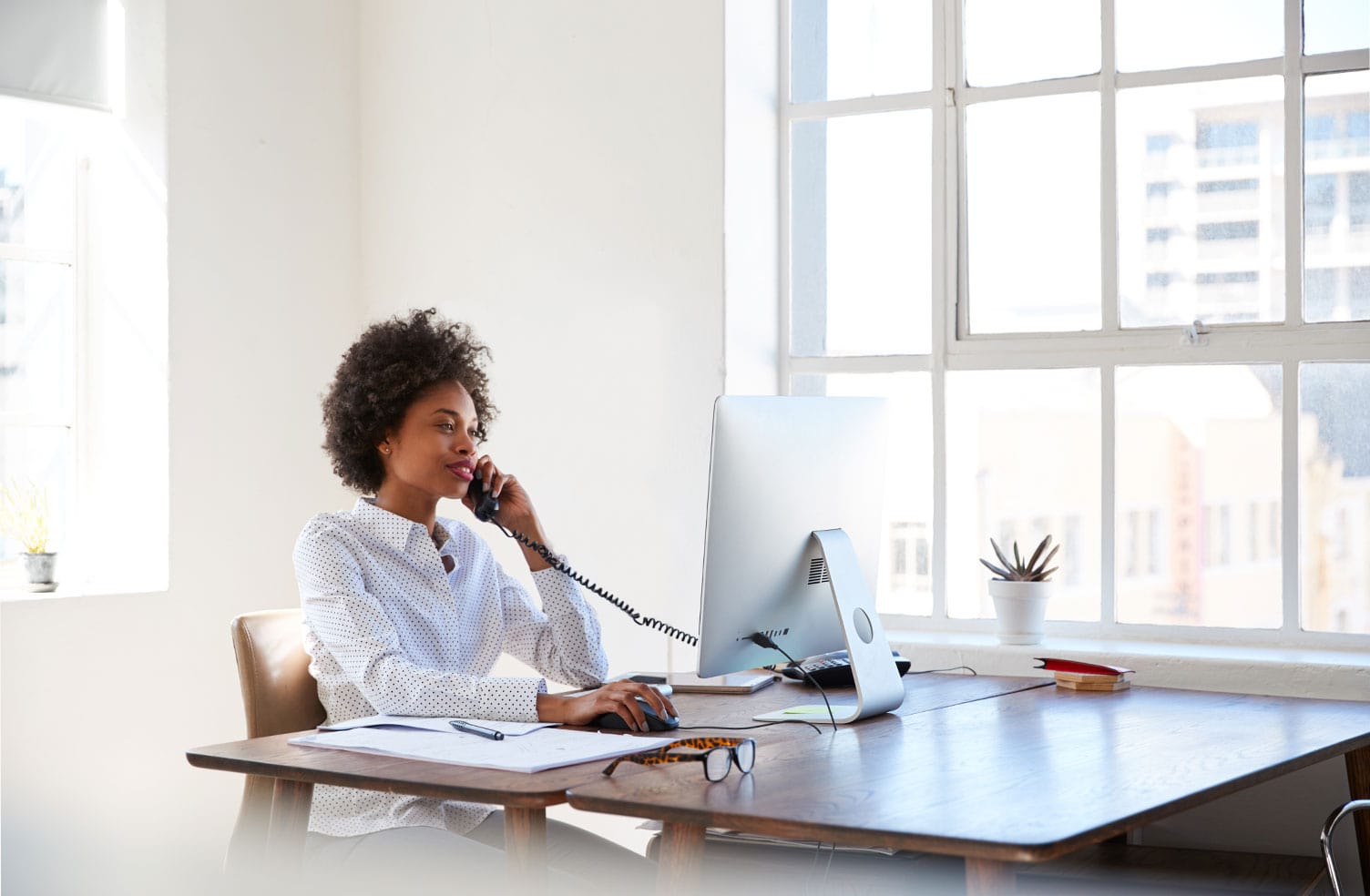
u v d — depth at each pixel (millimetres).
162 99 3381
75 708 3143
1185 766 1799
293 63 3660
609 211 3443
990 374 3303
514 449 3574
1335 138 2979
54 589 3250
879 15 3436
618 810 1579
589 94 3475
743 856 2328
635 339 3404
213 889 3379
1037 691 2547
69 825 3123
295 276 3660
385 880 1993
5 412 3342
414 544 2389
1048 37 3262
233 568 3498
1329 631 2951
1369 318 2949
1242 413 3039
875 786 1657
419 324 2473
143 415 3416
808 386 3494
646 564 3379
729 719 2182
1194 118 3107
